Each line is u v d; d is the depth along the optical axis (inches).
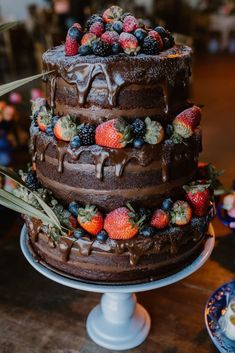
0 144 47.7
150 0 151.5
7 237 36.2
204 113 74.3
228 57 127.9
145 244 21.1
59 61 20.7
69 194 21.9
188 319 27.7
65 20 112.5
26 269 32.6
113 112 20.4
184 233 22.0
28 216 23.5
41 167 23.0
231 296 26.5
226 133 62.2
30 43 119.7
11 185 36.9
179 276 22.6
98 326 26.8
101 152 20.2
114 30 21.9
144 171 20.8
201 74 108.5
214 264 32.3
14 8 157.6
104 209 21.6
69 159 21.0
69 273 22.8
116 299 26.0
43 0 147.5
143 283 22.2
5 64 118.6
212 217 24.6
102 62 19.7
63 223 21.0
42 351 25.6
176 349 25.6
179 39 82.2
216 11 142.7
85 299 29.8
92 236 21.4
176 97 21.5
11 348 25.8
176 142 21.0
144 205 21.7
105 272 22.0
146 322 27.2
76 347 26.0
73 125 20.6
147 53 20.8
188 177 23.0
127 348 25.8
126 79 19.7
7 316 28.2
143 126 20.0
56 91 21.4
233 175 45.8
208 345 25.8
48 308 28.9
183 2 146.3
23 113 58.6
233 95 87.4
